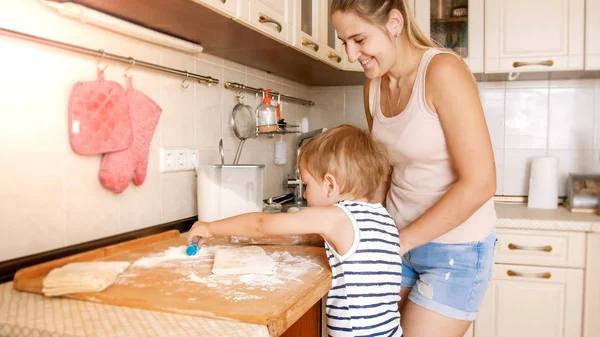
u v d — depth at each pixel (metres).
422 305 1.20
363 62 1.18
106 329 0.69
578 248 1.95
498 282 2.04
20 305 0.79
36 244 1.07
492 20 2.22
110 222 1.27
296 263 1.07
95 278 0.85
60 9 1.08
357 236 1.01
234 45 1.58
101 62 1.22
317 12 1.85
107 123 1.20
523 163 2.49
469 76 1.08
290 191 2.44
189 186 1.61
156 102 1.43
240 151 1.91
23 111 1.03
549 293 1.99
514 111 2.49
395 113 1.23
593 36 2.12
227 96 1.84
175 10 1.18
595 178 2.19
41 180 1.07
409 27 1.16
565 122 2.44
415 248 1.23
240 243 1.30
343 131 1.15
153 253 1.15
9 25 0.99
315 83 2.61
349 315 1.01
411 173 1.22
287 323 0.75
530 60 2.20
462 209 1.07
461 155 1.06
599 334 1.94
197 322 0.72
